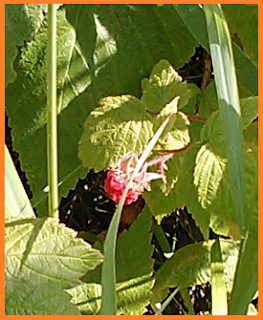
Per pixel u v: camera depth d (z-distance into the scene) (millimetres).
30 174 333
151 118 308
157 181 307
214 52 267
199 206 301
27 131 333
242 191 266
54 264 265
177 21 343
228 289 338
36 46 329
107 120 307
